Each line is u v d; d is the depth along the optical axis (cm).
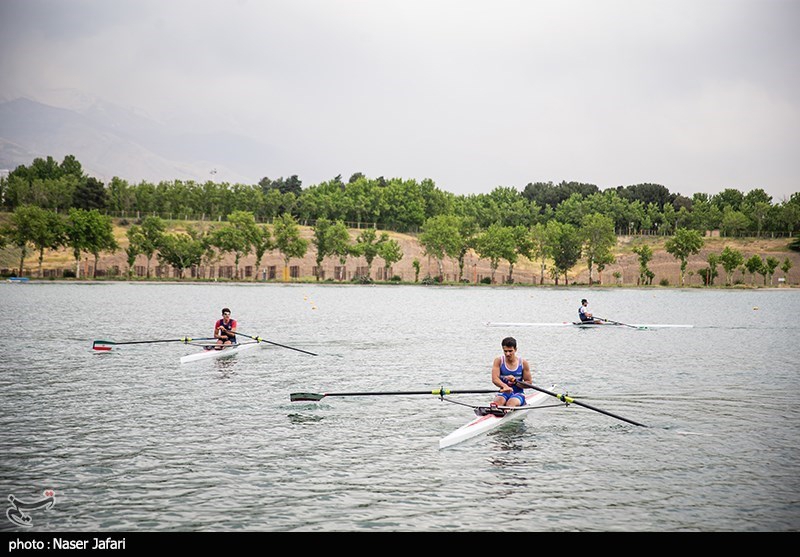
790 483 1670
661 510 1516
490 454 1886
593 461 1830
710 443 2003
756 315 7806
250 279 16275
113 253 15638
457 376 3116
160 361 3481
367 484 1648
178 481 1652
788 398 2634
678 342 4669
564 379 3067
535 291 15262
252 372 3172
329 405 2461
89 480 1650
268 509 1505
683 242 17275
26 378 2947
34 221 14550
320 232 16662
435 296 12056
